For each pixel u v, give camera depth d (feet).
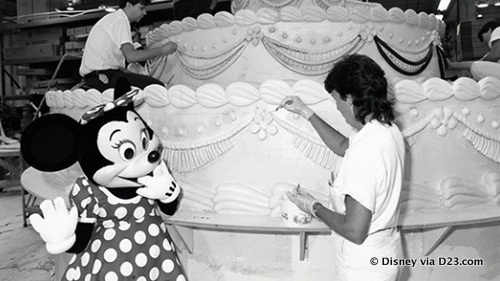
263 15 10.98
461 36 29.19
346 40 10.92
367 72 6.18
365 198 5.94
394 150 6.26
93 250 7.71
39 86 31.60
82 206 7.65
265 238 9.28
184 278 8.13
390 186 6.23
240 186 8.91
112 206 7.77
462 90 9.02
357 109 6.32
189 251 9.66
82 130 7.83
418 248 9.36
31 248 16.63
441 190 9.12
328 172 8.66
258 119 8.75
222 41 11.42
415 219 8.43
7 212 22.62
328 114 8.56
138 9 12.48
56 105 11.39
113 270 7.54
